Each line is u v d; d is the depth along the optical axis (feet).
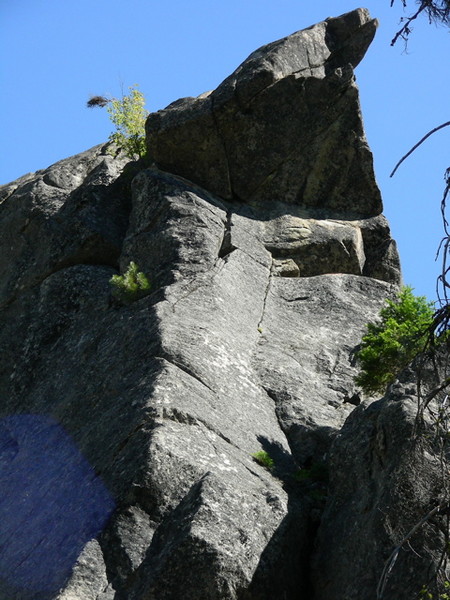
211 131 77.05
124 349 60.95
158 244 70.59
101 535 48.21
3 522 54.80
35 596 47.47
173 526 47.44
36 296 74.33
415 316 59.72
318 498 51.93
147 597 44.83
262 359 62.80
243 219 75.25
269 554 47.19
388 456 48.16
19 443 62.90
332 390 61.98
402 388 50.42
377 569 44.70
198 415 53.78
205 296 65.36
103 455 52.95
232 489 48.70
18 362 70.54
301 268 74.64
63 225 76.89
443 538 43.86
